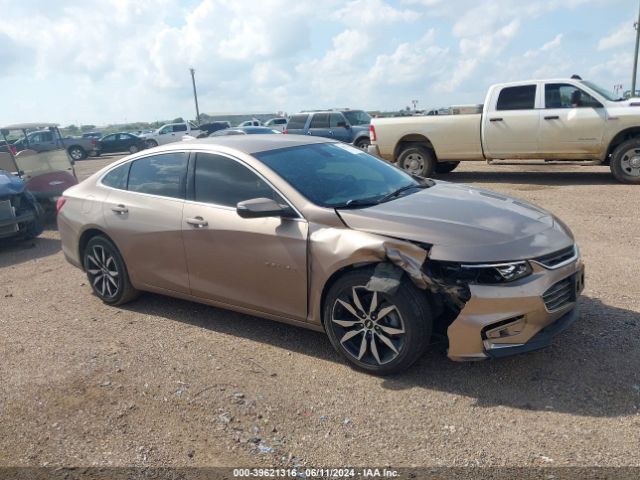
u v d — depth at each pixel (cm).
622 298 484
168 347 448
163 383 390
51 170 1080
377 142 1274
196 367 411
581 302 479
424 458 296
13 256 810
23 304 582
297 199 407
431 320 363
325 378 384
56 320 527
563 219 799
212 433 330
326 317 395
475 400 345
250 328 476
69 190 577
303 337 451
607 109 1048
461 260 346
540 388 352
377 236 368
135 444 324
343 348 391
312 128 1814
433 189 463
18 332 503
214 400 364
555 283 355
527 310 343
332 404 351
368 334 379
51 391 389
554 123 1089
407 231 367
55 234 950
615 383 351
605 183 1090
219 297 454
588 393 343
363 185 446
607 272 555
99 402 371
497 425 319
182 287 479
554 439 303
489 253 347
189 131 3547
